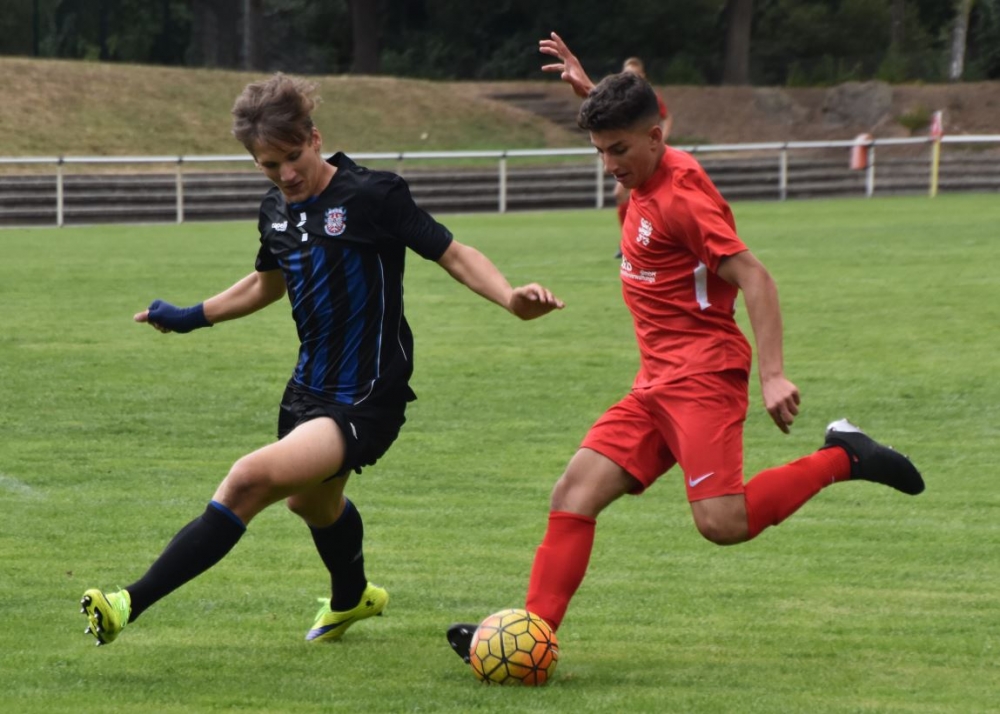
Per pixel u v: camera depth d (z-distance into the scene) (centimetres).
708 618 1212
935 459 1856
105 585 1318
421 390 2347
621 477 1074
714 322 1064
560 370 2514
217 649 1123
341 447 1039
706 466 1045
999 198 7475
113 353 2705
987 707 963
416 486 1741
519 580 1345
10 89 8600
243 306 1177
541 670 1016
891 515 1589
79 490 1716
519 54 11906
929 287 3466
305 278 1062
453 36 12231
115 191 7188
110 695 995
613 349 2727
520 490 1720
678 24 11900
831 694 994
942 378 2362
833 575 1353
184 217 7050
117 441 1997
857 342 2719
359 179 1060
